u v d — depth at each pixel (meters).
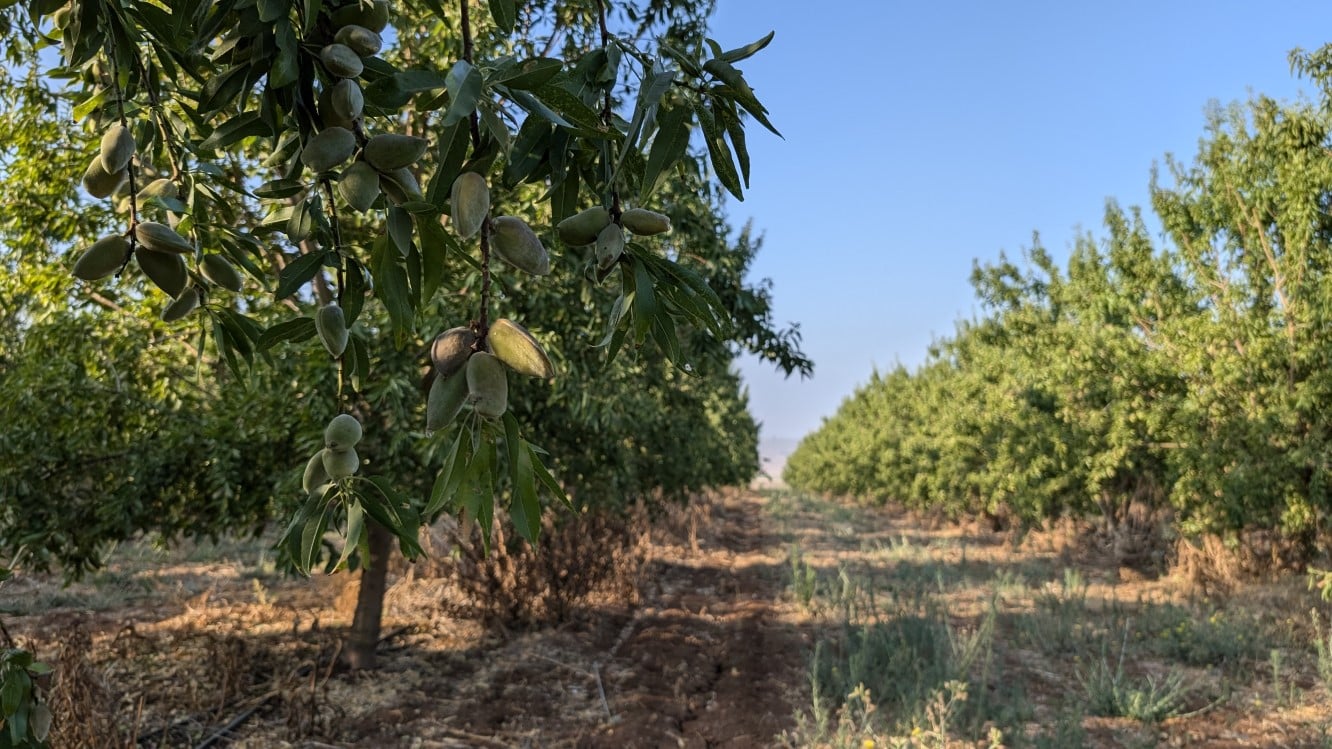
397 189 1.08
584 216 1.12
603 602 9.66
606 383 5.33
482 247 1.04
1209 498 9.94
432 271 1.10
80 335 4.64
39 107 4.31
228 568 11.35
